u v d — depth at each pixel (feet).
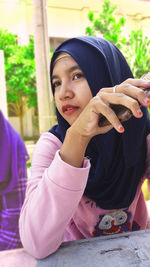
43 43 11.56
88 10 35.81
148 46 14.67
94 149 2.56
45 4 11.61
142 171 2.71
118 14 25.16
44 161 2.21
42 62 11.55
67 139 1.68
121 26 22.54
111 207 2.53
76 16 36.63
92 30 21.81
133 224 2.96
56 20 35.91
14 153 6.72
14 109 42.60
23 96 37.63
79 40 2.42
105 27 21.71
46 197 1.70
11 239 6.46
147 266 1.43
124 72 2.80
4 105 10.47
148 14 32.40
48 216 1.69
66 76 2.31
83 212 2.59
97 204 2.55
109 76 2.40
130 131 2.39
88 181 2.46
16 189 6.65
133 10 32.32
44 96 11.52
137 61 14.16
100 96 1.44
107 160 2.43
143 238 1.74
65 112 2.32
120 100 1.33
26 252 1.73
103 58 2.38
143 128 2.49
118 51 2.82
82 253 1.62
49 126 11.53
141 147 2.65
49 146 2.36
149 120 2.84
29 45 33.09
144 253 1.55
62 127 2.50
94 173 2.53
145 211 3.00
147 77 1.52
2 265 1.54
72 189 1.65
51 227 1.67
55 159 1.70
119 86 1.42
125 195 2.53
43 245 1.65
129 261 1.49
